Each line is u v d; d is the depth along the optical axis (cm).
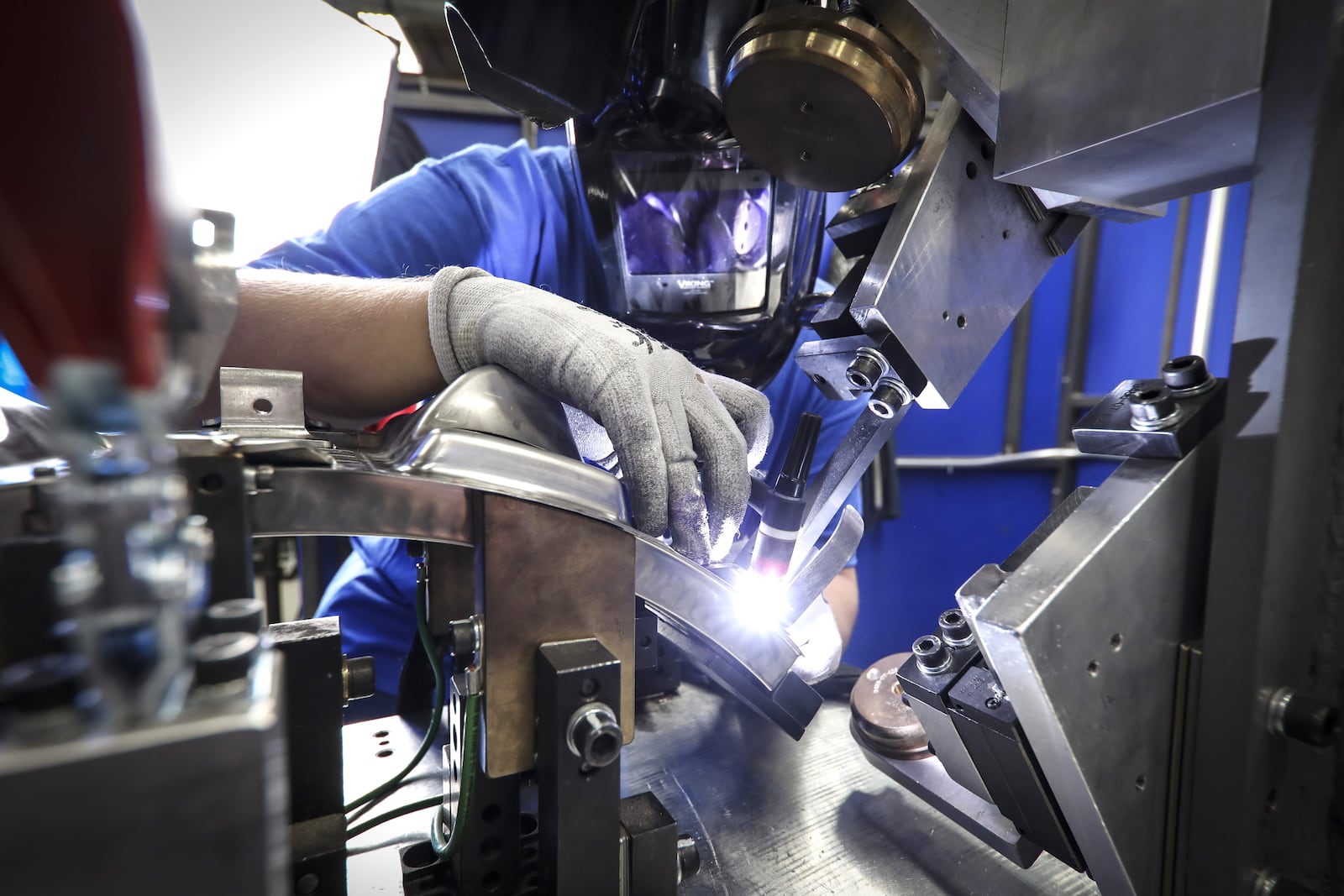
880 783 62
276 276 71
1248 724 34
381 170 168
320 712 39
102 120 16
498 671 36
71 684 19
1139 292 177
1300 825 38
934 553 194
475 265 123
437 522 36
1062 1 35
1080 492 42
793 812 58
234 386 41
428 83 165
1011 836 50
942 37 38
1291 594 34
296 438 41
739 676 47
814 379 56
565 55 47
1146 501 35
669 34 71
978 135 45
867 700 64
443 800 48
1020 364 186
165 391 18
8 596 23
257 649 21
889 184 49
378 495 34
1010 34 38
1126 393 41
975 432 190
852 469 53
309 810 40
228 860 19
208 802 18
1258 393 32
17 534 26
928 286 45
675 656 79
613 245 89
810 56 40
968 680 45
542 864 38
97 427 17
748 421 62
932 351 46
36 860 17
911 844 54
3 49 16
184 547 20
